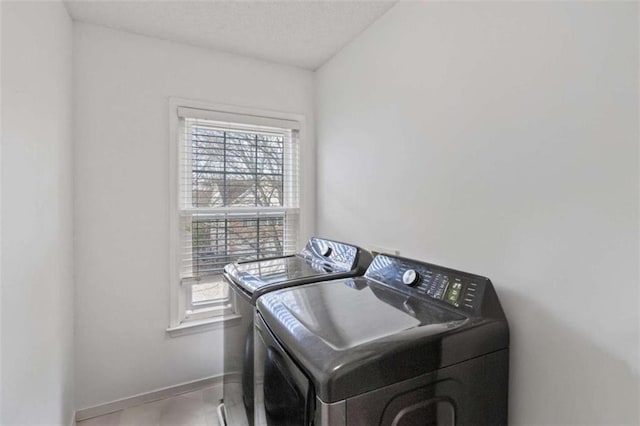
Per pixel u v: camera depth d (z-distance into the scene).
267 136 2.32
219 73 2.12
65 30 1.60
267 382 1.10
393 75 1.63
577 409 0.90
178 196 2.03
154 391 2.00
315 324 0.96
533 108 1.01
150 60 1.94
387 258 1.50
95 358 1.85
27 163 1.07
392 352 0.82
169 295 2.03
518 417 1.04
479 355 0.98
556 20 0.94
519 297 1.05
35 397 1.14
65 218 1.59
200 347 2.12
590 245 0.88
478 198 1.20
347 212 2.04
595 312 0.87
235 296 1.54
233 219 2.22
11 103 0.94
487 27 1.15
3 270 0.88
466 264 1.24
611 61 0.83
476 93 1.20
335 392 0.75
